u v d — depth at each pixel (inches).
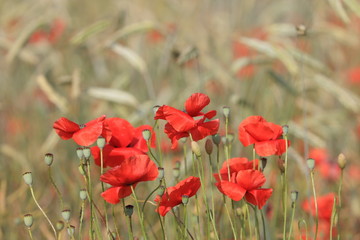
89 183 85.0
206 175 103.0
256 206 87.5
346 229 108.1
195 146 85.4
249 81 140.6
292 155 105.0
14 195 108.3
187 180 84.8
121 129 86.5
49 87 121.9
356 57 178.9
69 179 113.1
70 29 168.7
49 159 85.4
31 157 134.2
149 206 102.6
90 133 84.5
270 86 134.2
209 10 178.1
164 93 141.8
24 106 158.9
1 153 125.5
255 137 85.7
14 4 177.6
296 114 136.2
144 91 154.3
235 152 111.0
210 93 142.3
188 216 94.4
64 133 85.1
